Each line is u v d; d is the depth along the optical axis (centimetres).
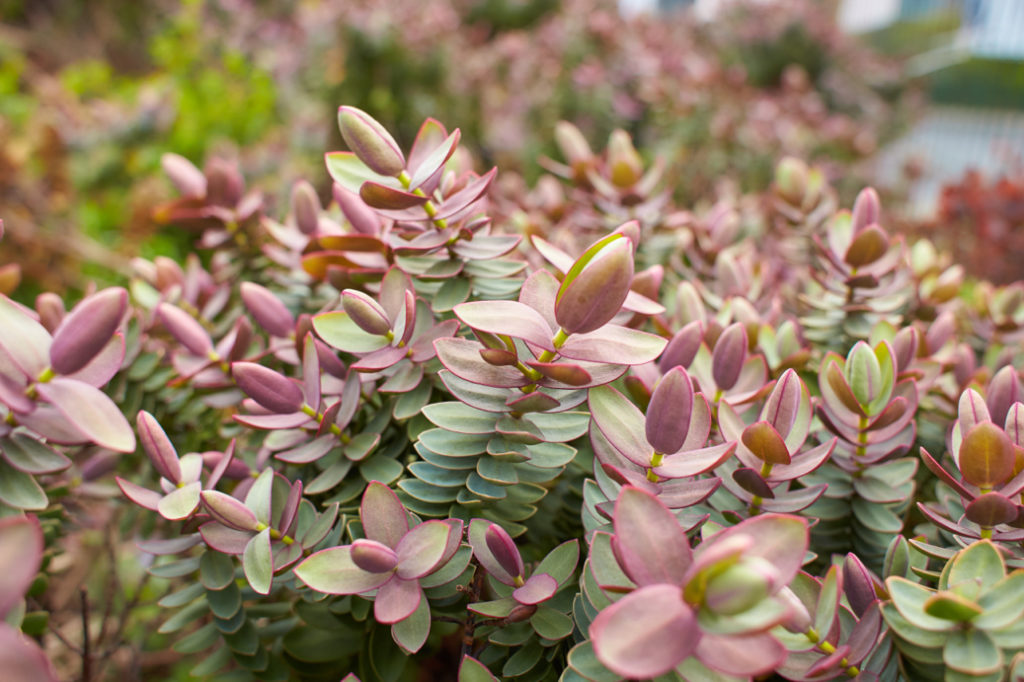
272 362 25
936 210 73
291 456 20
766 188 87
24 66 132
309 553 19
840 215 27
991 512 17
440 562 16
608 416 17
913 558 19
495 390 18
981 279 61
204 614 21
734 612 12
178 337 23
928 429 25
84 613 23
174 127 98
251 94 119
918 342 24
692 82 103
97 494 25
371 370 18
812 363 26
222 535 18
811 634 15
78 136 81
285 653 22
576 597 17
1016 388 19
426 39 107
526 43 133
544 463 18
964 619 15
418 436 19
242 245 28
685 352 19
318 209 26
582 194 33
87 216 80
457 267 21
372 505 17
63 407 15
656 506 14
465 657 16
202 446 28
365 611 19
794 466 18
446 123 109
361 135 18
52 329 22
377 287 23
